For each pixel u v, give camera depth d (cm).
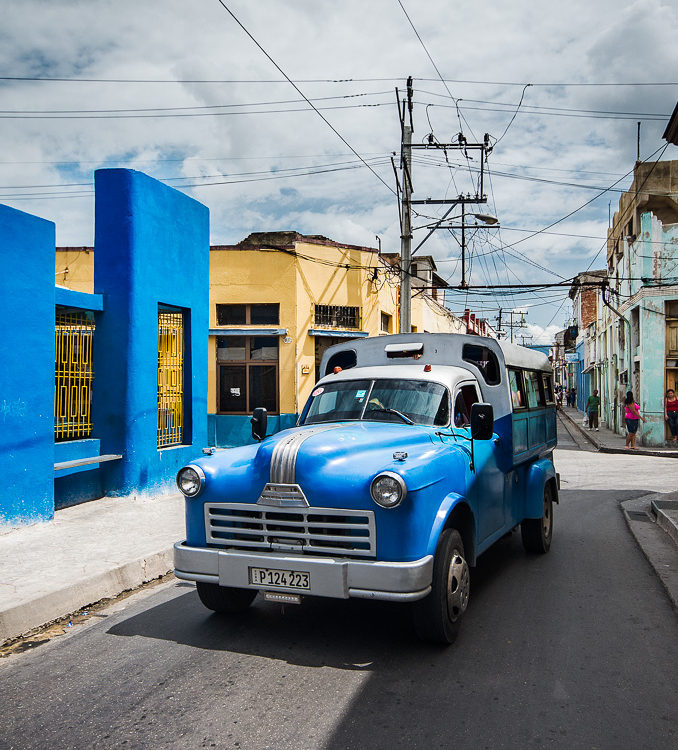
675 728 341
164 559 667
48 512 791
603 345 3378
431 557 417
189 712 358
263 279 1908
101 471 932
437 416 552
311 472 427
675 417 2055
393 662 427
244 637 474
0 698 380
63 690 389
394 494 398
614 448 2073
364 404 577
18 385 746
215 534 459
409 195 1873
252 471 450
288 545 430
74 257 1947
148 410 962
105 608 558
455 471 477
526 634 481
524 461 681
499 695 378
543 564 700
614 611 537
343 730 337
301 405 1902
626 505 1097
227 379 1939
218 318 1933
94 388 932
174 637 476
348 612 531
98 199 938
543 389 806
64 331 886
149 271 968
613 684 395
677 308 2092
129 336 923
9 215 732
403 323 1870
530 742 326
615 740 329
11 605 493
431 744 324
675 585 610
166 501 943
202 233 1131
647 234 2095
